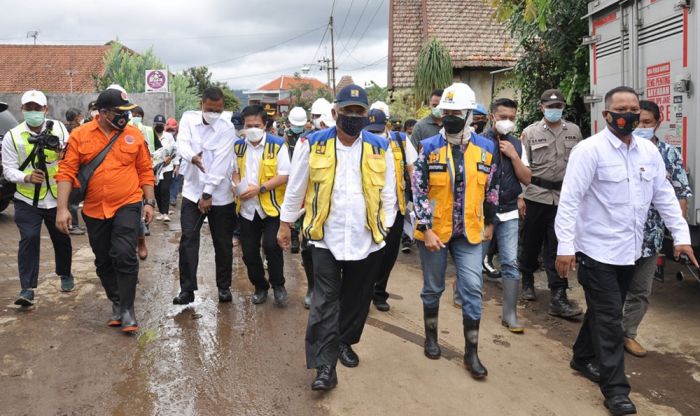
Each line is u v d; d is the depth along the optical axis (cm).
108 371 435
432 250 432
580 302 623
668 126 543
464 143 434
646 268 474
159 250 846
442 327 551
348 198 401
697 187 508
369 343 504
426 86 1411
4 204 1008
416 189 436
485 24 1611
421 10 1778
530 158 602
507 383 436
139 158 522
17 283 657
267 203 571
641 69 577
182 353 471
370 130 541
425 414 387
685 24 511
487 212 449
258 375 436
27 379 418
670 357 484
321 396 406
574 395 421
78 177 496
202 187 571
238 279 700
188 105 3075
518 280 544
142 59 2955
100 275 522
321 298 405
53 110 1972
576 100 867
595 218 402
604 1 636
